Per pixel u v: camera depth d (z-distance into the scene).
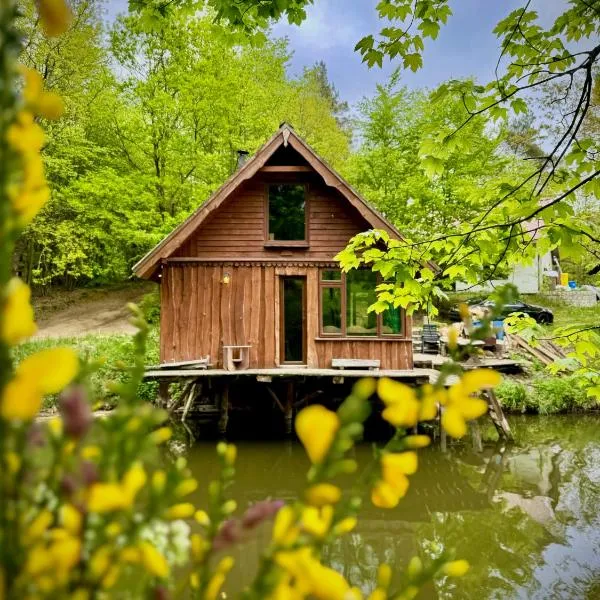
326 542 0.46
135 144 17.03
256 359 10.88
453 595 4.69
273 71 19.75
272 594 0.45
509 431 10.38
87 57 16.36
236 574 3.92
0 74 0.37
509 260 3.42
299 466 9.09
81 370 0.45
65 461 0.41
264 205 11.05
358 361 10.63
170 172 17.02
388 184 18.97
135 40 16.47
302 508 0.44
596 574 5.12
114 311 21.12
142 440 0.46
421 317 20.56
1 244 0.37
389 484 0.47
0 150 0.37
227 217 11.04
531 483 8.30
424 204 17.70
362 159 19.12
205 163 15.56
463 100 3.07
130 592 0.49
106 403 9.38
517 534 6.27
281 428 11.40
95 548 0.43
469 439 10.71
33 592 0.40
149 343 14.12
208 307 10.94
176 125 17.27
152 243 15.93
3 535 0.40
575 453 9.87
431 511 7.09
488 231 3.29
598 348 3.00
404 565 5.36
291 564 0.44
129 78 16.56
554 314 21.88
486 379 0.47
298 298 11.09
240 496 7.56
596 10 2.75
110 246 20.52
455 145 3.13
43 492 0.43
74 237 17.53
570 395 12.55
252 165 10.29
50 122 15.46
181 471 0.45
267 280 11.00
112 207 16.08
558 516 6.90
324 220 11.01
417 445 0.48
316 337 10.86
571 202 3.19
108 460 0.44
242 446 10.14
